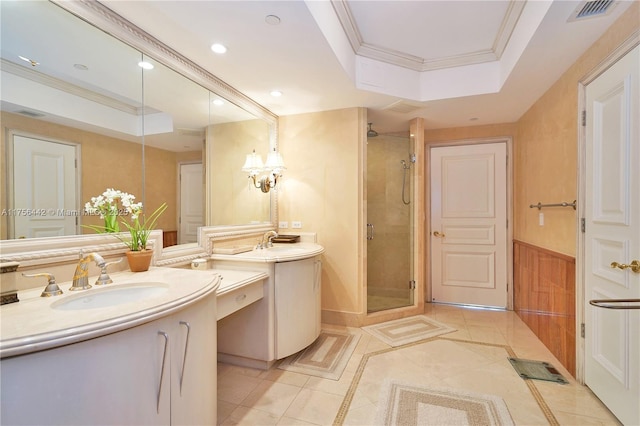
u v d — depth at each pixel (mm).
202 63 2090
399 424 1609
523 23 1944
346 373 2133
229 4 1481
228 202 2551
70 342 842
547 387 1940
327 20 1831
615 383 1638
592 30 1714
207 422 1337
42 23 1311
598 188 1798
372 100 2793
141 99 1780
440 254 3807
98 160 1546
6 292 1061
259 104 2887
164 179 1945
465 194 3695
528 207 3029
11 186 1209
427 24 2164
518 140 3396
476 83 2656
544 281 2590
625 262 1558
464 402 1788
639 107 1457
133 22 1626
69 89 1416
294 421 1648
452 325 3039
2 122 1188
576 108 2039
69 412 859
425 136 3828
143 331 1022
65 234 1394
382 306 3408
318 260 2600
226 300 1781
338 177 3047
